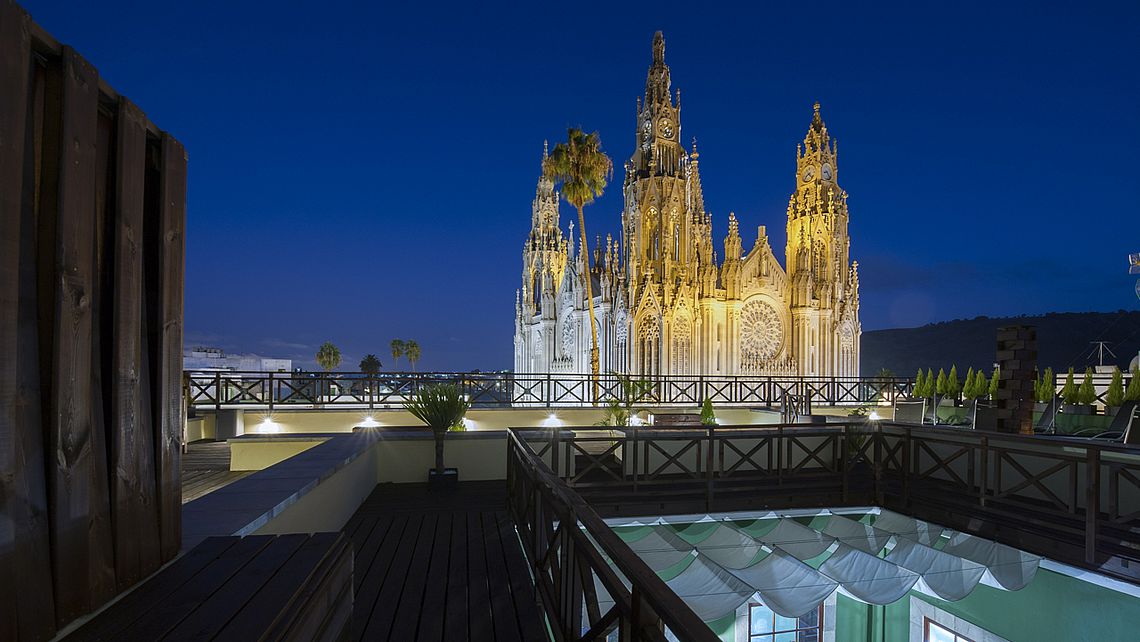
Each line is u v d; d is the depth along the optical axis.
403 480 10.27
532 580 5.25
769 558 7.40
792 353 32.75
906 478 8.98
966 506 8.14
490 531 6.96
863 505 9.39
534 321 45.12
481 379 17.52
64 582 2.18
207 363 35.03
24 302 2.09
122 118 2.67
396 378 16.47
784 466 11.28
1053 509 7.23
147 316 3.01
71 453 2.26
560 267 45.22
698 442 9.09
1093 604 6.75
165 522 3.00
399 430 11.70
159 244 3.05
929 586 7.54
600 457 8.78
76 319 2.31
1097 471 6.50
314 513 5.84
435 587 5.07
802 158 33.47
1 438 1.91
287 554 2.92
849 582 7.37
